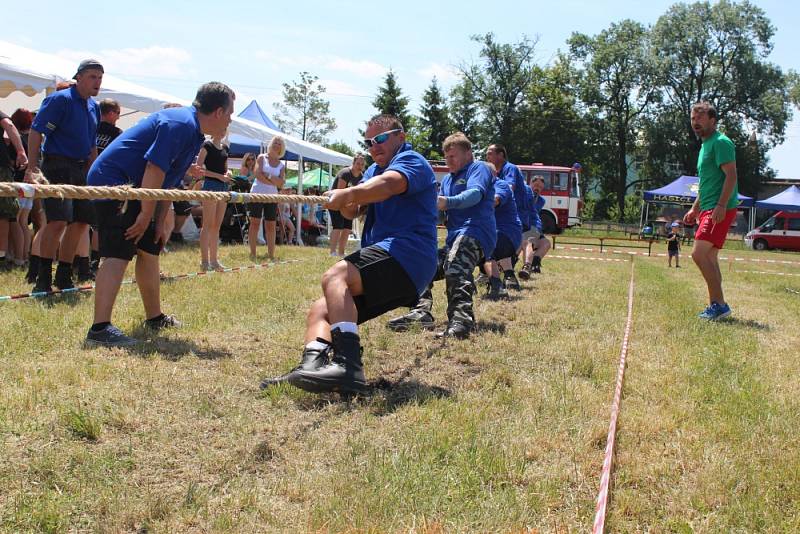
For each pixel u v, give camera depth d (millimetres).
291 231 15719
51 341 4430
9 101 12695
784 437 3416
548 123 62062
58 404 3227
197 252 10961
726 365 4922
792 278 14133
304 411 3473
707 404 3951
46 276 6223
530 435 3270
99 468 2652
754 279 13508
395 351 4961
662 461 3023
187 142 4613
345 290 3859
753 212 40875
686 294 9484
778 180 63969
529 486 2715
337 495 2543
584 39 65562
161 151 4496
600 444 3217
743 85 61531
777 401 4039
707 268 7348
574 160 63469
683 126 62031
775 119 61469
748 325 6992
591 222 44531
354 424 3324
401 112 60625
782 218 36875
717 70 62531
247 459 2848
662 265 16828
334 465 2838
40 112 6383
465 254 5797
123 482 2572
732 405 3889
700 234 7340
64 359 4043
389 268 3980
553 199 34000
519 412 3621
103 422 3090
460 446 3074
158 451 2869
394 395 3850
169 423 3158
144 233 4793
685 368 4758
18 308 5410
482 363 4719
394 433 3225
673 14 63000
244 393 3678
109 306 4504
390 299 4051
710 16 61969
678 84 64062
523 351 5094
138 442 2939
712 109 7344
